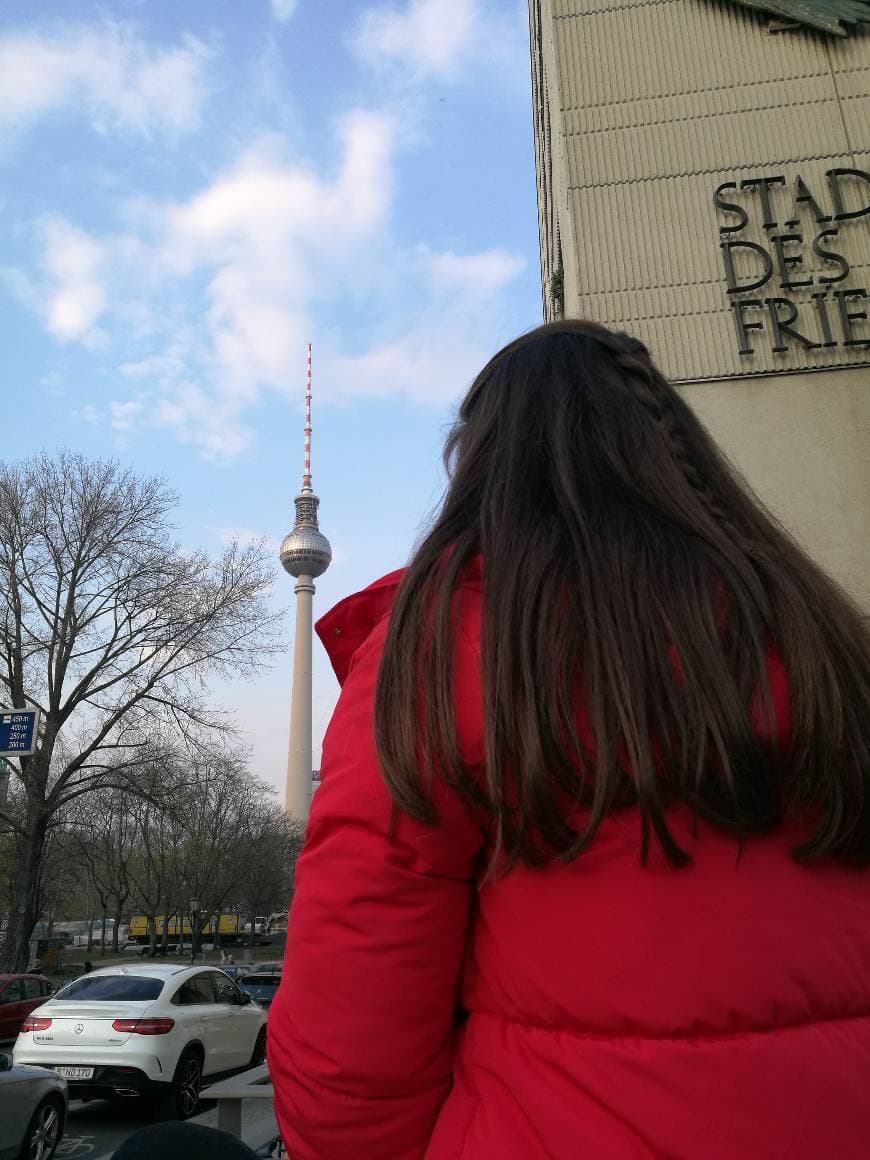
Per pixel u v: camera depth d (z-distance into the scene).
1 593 23.53
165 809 22.64
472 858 0.92
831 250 8.70
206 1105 9.30
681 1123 0.73
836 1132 0.73
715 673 0.83
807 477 8.16
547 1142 0.77
